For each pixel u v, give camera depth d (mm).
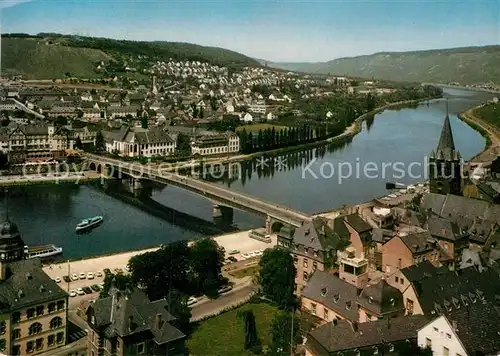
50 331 145000
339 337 120750
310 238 186000
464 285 146625
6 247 195625
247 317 142875
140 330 124875
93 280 197750
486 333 117438
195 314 162500
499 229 196375
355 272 170500
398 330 123875
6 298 138375
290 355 130500
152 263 173625
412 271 147625
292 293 171750
